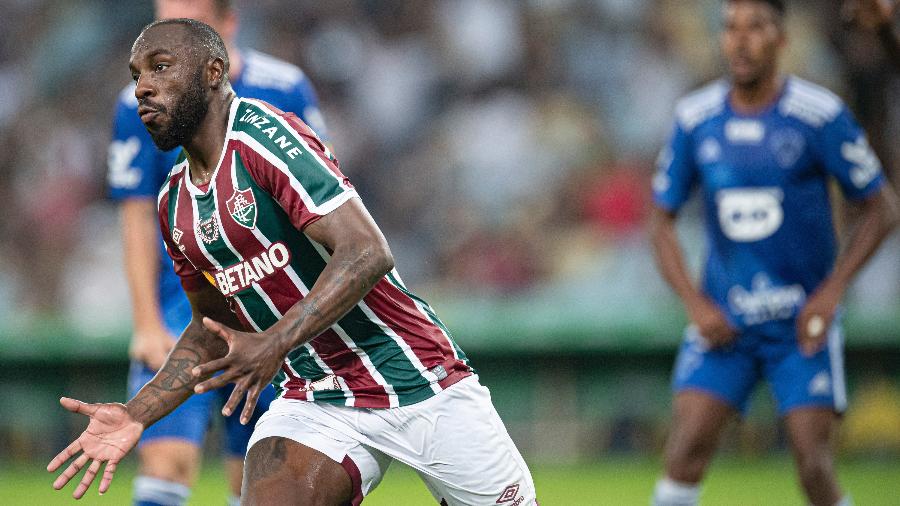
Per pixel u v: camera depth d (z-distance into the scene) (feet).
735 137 65.77
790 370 63.82
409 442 41.52
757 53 64.44
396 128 152.87
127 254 56.39
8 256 144.46
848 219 96.78
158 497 53.26
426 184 147.74
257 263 39.19
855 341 114.11
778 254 65.05
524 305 122.72
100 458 39.27
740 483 102.47
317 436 40.96
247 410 35.65
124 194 56.59
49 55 158.81
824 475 62.34
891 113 139.44
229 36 57.11
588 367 117.50
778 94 65.72
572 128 151.02
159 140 38.42
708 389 64.49
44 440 114.42
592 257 140.15
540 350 116.47
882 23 65.00
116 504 91.97
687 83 155.33
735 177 65.67
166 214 40.27
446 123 152.87
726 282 65.87
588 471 111.65
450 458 41.70
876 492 95.81
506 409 117.50
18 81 157.17
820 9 147.33
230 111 39.01
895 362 114.93
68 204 146.92
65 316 137.18
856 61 139.33
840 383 63.93
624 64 156.15
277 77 58.85
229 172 38.45
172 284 57.77
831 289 63.10
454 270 141.18
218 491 98.68
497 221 143.74
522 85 155.74
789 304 64.59
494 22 157.99
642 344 116.16
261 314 40.42
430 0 159.02
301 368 41.81
